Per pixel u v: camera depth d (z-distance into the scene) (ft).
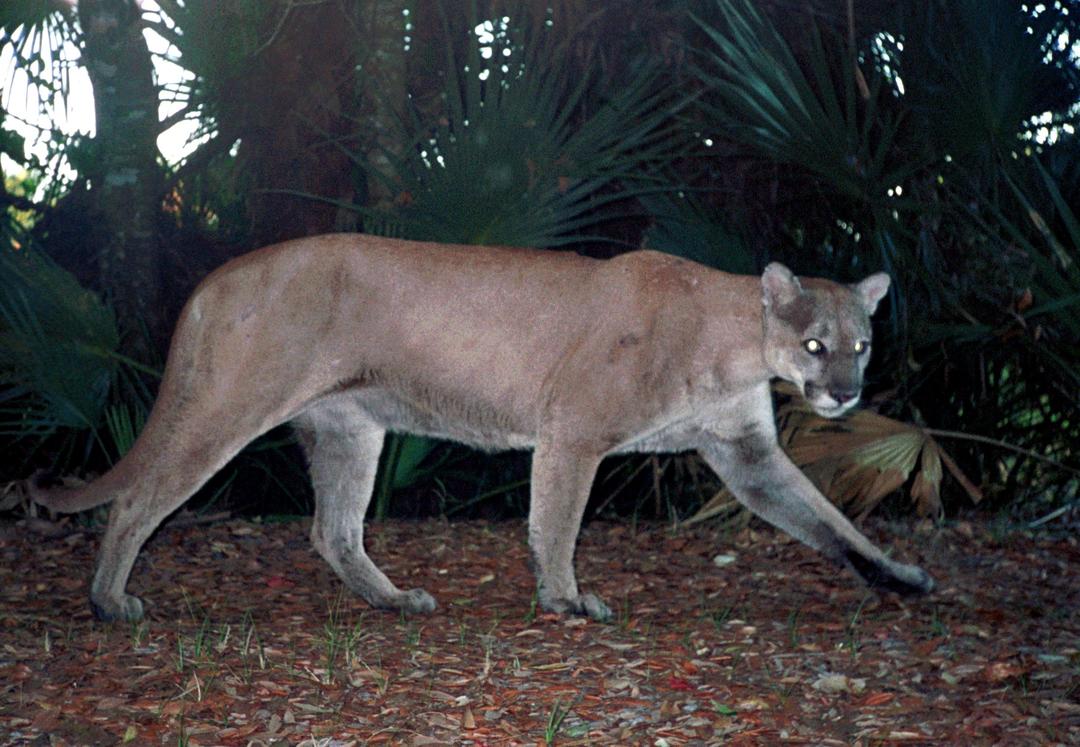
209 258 19.01
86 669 11.26
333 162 18.42
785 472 13.32
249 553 14.69
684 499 17.30
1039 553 14.85
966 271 15.85
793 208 17.16
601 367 12.65
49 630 12.26
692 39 17.02
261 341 12.53
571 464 12.68
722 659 11.70
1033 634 12.28
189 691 10.89
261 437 17.25
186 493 12.54
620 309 12.74
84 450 16.83
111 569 12.51
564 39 17.02
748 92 15.19
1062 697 10.96
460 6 17.63
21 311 14.94
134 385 16.19
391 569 14.39
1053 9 15.14
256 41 17.92
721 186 16.94
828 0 16.65
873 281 12.80
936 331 15.46
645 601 13.44
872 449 14.57
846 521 13.32
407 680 11.21
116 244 16.99
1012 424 16.58
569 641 12.05
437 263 12.82
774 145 15.14
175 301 18.24
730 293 12.83
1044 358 15.70
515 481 17.95
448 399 12.92
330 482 13.28
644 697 11.06
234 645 11.79
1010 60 14.88
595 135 15.11
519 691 11.10
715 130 15.84
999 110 14.92
